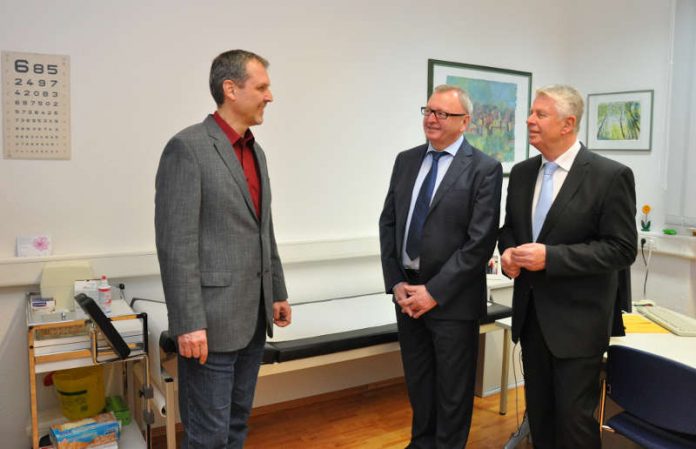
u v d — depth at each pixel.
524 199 2.23
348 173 3.42
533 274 2.15
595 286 2.06
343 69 3.33
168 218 1.76
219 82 1.88
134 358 2.28
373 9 3.41
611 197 2.01
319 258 3.30
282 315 2.22
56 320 2.20
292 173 3.22
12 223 2.57
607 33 4.13
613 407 2.53
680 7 3.70
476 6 3.84
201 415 1.88
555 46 4.30
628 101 4.04
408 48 3.57
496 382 3.53
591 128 4.28
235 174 1.85
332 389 3.45
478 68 3.88
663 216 3.88
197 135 1.82
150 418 2.33
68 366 2.20
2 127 2.52
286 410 3.28
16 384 2.63
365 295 3.50
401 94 3.57
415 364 2.53
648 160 3.96
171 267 1.74
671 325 2.44
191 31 2.87
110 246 2.77
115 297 2.67
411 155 2.54
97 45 2.66
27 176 2.58
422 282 2.39
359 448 2.85
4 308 2.58
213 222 1.82
